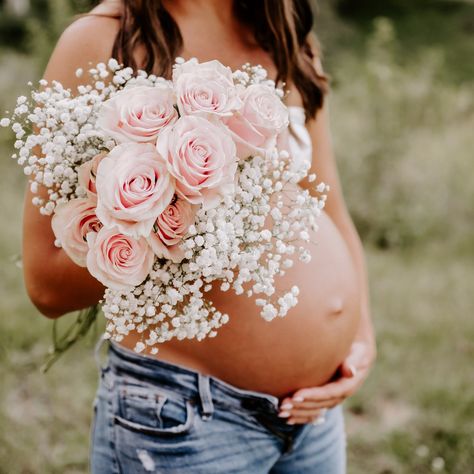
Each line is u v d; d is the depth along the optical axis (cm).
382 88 636
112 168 97
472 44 1559
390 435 289
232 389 132
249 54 151
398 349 360
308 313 137
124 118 100
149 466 130
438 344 370
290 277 136
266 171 112
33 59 811
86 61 126
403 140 585
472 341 377
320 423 150
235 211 107
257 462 138
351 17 1720
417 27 1652
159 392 129
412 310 411
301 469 151
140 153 99
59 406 295
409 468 274
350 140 582
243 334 131
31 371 317
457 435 290
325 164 172
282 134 145
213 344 130
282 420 139
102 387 139
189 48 143
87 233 103
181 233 103
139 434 130
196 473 130
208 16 146
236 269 125
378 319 395
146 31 130
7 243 460
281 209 131
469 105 688
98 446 139
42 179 109
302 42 164
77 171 107
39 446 271
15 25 1155
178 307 115
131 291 106
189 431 129
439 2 1822
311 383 144
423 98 643
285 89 155
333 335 143
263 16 150
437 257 526
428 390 322
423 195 565
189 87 103
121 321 105
